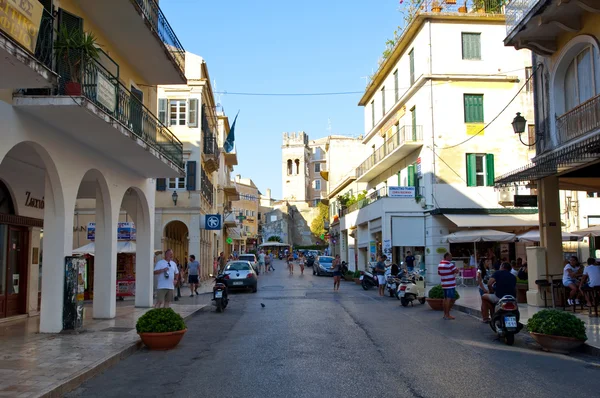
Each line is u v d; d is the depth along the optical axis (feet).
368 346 34.30
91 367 26.89
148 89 59.77
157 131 51.88
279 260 301.22
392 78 120.16
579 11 44.68
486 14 100.07
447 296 48.47
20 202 47.34
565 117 48.78
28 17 26.63
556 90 50.65
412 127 105.09
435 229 97.66
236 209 302.25
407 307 59.67
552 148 50.57
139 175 56.13
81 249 69.21
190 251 106.42
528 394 22.30
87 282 70.54
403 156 111.34
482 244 99.66
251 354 31.94
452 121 99.25
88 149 43.21
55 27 37.93
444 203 97.81
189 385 24.56
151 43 48.60
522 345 34.68
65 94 33.37
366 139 141.90
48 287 38.65
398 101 112.57
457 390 22.97
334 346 34.35
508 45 51.34
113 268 48.42
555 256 53.16
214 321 48.80
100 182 47.03
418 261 103.09
